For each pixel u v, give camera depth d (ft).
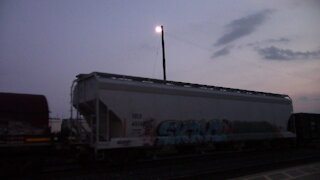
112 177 49.29
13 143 48.47
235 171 53.31
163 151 64.49
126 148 58.70
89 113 58.85
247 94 84.48
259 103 87.15
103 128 56.80
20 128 49.42
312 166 59.31
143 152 61.77
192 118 68.59
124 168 58.18
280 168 57.47
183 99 67.67
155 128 61.87
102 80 56.29
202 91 72.08
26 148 49.44
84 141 57.57
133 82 60.54
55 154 53.93
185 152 69.92
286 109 96.73
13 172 49.11
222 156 75.72
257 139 84.33
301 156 76.74
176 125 65.31
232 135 76.89
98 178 48.39
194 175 49.03
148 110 61.36
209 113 72.43
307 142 104.53
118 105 57.26
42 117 51.52
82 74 58.70
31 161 50.44
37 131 50.72
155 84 64.13
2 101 49.16
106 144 55.01
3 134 47.96
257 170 54.75
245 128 80.94
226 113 76.48
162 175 51.01
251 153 82.69
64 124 60.90
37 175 50.01
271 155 77.20
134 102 59.47
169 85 66.49
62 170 55.01
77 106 59.26
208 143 72.18
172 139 63.87
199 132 69.51
